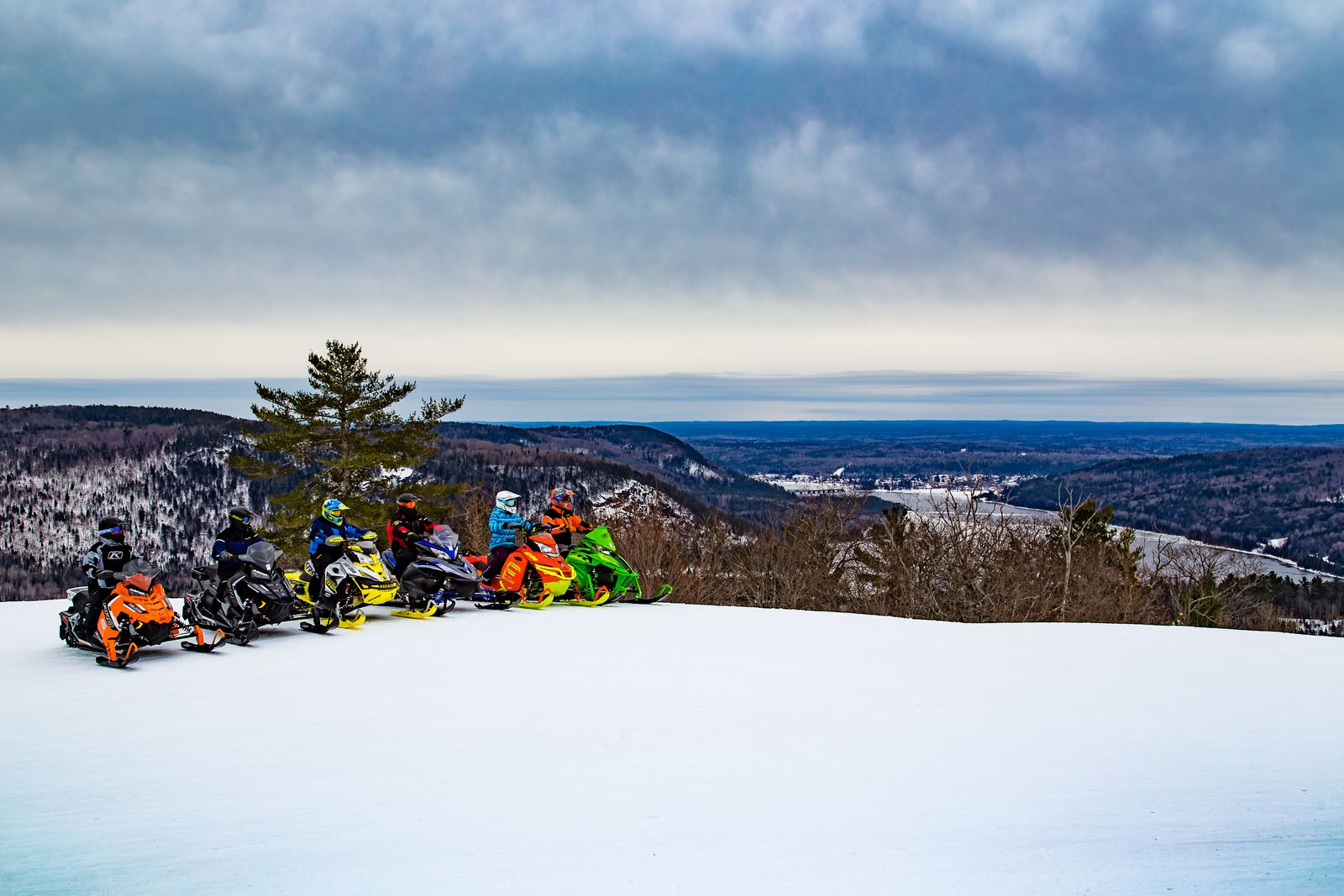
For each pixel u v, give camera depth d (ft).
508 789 22.49
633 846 18.84
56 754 25.31
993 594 95.61
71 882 17.21
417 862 18.03
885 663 38.11
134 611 36.76
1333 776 24.38
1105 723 29.48
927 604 98.02
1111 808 21.56
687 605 55.98
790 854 18.45
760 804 21.58
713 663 37.35
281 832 19.69
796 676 35.32
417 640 42.14
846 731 27.99
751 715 29.63
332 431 139.44
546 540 53.11
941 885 16.92
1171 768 24.88
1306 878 17.24
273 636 43.32
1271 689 34.81
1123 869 17.69
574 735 27.20
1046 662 38.99
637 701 31.14
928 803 21.79
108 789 22.54
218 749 25.71
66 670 36.17
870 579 103.91
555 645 40.93
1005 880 17.15
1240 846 19.08
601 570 54.39
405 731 27.53
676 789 22.62
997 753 25.96
